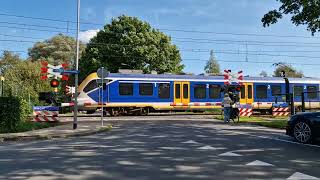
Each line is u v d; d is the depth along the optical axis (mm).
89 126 21562
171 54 57625
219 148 12250
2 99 19719
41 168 9156
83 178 8070
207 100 35688
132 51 54375
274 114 31734
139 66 54938
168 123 23938
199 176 8188
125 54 54219
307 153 11164
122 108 33562
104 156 10844
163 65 56281
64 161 10094
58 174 8469
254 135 16219
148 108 34219
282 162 9727
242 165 9352
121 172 8625
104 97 32969
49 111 23984
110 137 16141
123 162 9844
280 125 20266
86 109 32938
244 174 8359
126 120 27078
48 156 11008
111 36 55406
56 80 21172
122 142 14133
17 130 19422
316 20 21500
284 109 31750
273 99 37531
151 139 14938
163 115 34875
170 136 15961
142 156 10766
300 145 12922
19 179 8008
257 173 8453
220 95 36125
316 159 10156
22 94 44375
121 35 55375
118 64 54906
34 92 47156
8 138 16797
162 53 56375
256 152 11367
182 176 8195
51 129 19969
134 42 54688
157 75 34562
